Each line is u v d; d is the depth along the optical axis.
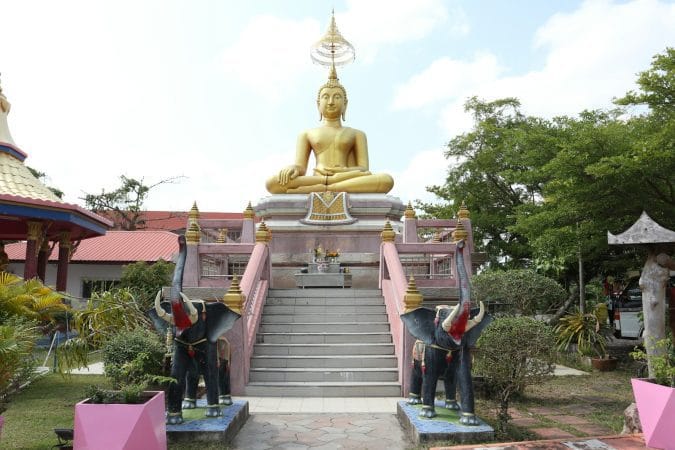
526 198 26.36
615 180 12.49
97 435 5.93
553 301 17.11
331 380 11.56
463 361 8.13
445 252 14.45
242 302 11.45
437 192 27.92
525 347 8.98
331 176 21.47
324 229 20.17
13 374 8.16
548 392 11.78
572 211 13.61
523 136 16.31
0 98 20.33
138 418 6.00
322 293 14.73
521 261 26.44
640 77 12.70
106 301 12.99
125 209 44.56
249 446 7.74
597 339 15.51
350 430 8.55
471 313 8.23
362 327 13.25
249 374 11.62
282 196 20.94
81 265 30.36
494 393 10.91
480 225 25.80
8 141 20.16
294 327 13.28
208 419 8.19
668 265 9.84
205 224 17.92
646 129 13.74
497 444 6.71
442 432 7.55
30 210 18.53
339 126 23.47
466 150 27.08
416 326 8.45
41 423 9.04
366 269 18.92
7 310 11.68
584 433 8.45
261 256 14.23
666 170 12.01
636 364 15.48
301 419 9.26
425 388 8.35
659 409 6.63
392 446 7.71
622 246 17.00
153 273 22.86
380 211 20.75
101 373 13.93
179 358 8.11
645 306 10.00
